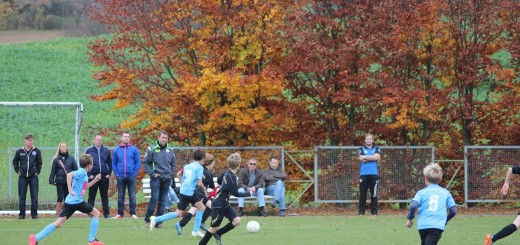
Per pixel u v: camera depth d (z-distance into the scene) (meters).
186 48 84.00
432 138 85.44
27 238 51.28
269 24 81.69
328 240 50.59
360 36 78.44
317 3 82.56
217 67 83.00
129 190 68.62
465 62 82.56
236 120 79.00
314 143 83.62
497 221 66.56
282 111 81.69
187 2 81.44
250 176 72.69
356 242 49.53
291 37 80.75
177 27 84.12
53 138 150.62
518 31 82.50
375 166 73.69
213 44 81.75
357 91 81.75
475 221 66.50
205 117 83.44
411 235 54.00
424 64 83.88
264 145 83.75
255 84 78.38
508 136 84.75
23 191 67.25
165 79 84.00
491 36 83.12
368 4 80.44
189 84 77.94
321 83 82.56
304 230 57.41
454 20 81.94
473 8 81.19
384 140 86.38
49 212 71.56
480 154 80.88
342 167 79.38
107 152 68.69
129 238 51.41
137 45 83.69
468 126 83.38
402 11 81.44
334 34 83.00
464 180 81.44
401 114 79.50
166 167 60.88
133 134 84.12
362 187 73.75
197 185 51.44
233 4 81.56
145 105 82.75
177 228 51.91
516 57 82.44
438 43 82.62
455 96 86.44
